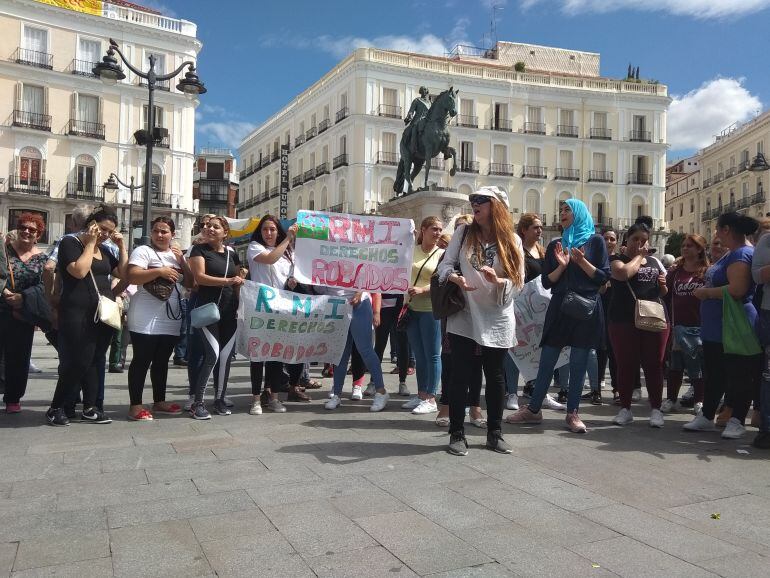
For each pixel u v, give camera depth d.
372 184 41.75
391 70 41.94
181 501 3.22
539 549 2.66
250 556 2.58
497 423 4.33
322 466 3.87
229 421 5.29
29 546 2.67
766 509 3.17
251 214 59.09
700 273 5.95
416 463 3.96
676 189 66.06
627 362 5.32
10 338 5.41
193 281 5.61
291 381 6.41
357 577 2.40
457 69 43.84
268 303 5.68
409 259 6.12
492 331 4.17
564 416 5.70
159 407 5.66
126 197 37.28
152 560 2.54
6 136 34.31
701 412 5.14
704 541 2.76
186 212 38.47
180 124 38.47
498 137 44.56
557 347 5.11
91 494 3.32
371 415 5.62
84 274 4.80
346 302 5.95
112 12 36.97
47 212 35.50
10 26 34.06
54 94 35.34
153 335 5.30
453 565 2.51
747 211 51.94
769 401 4.45
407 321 5.86
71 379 4.98
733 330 4.71
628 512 3.11
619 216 46.62
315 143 47.03
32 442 4.47
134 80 37.19
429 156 15.98
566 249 5.00
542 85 45.38
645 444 4.56
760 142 50.56
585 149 46.22
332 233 6.10
